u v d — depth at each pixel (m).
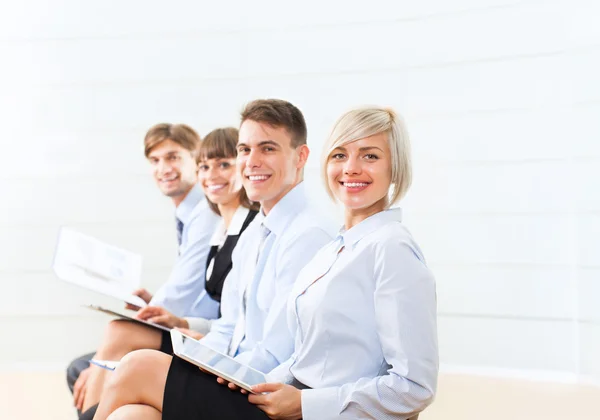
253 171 2.18
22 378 4.38
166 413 1.62
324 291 1.70
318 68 4.54
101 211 4.73
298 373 1.74
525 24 4.07
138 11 4.67
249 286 2.19
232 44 4.64
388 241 1.64
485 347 4.30
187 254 2.94
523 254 4.19
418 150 4.41
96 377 2.31
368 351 1.68
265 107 2.19
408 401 1.57
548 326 4.12
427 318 1.60
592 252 3.94
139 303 2.60
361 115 1.75
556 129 4.04
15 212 4.72
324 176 1.85
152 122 4.70
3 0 4.68
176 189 3.27
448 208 4.36
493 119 4.22
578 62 3.93
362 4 4.44
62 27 4.69
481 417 3.32
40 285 4.71
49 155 4.73
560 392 3.80
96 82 4.70
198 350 1.64
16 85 4.71
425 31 4.33
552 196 4.08
